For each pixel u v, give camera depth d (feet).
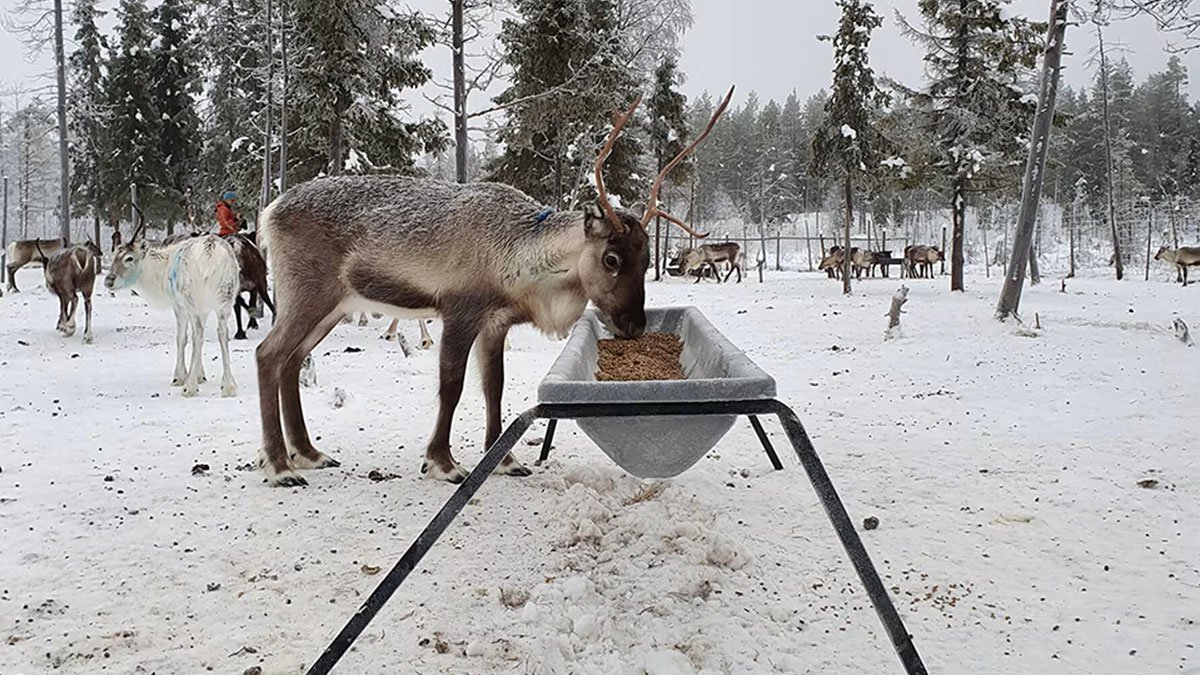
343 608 10.93
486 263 16.69
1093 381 26.18
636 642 10.05
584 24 60.08
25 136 115.96
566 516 14.12
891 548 12.87
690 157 92.12
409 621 10.48
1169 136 208.64
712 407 8.89
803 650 9.78
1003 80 68.64
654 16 70.59
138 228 32.63
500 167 81.92
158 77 102.53
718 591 11.40
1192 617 10.40
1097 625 10.29
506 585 11.41
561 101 58.13
